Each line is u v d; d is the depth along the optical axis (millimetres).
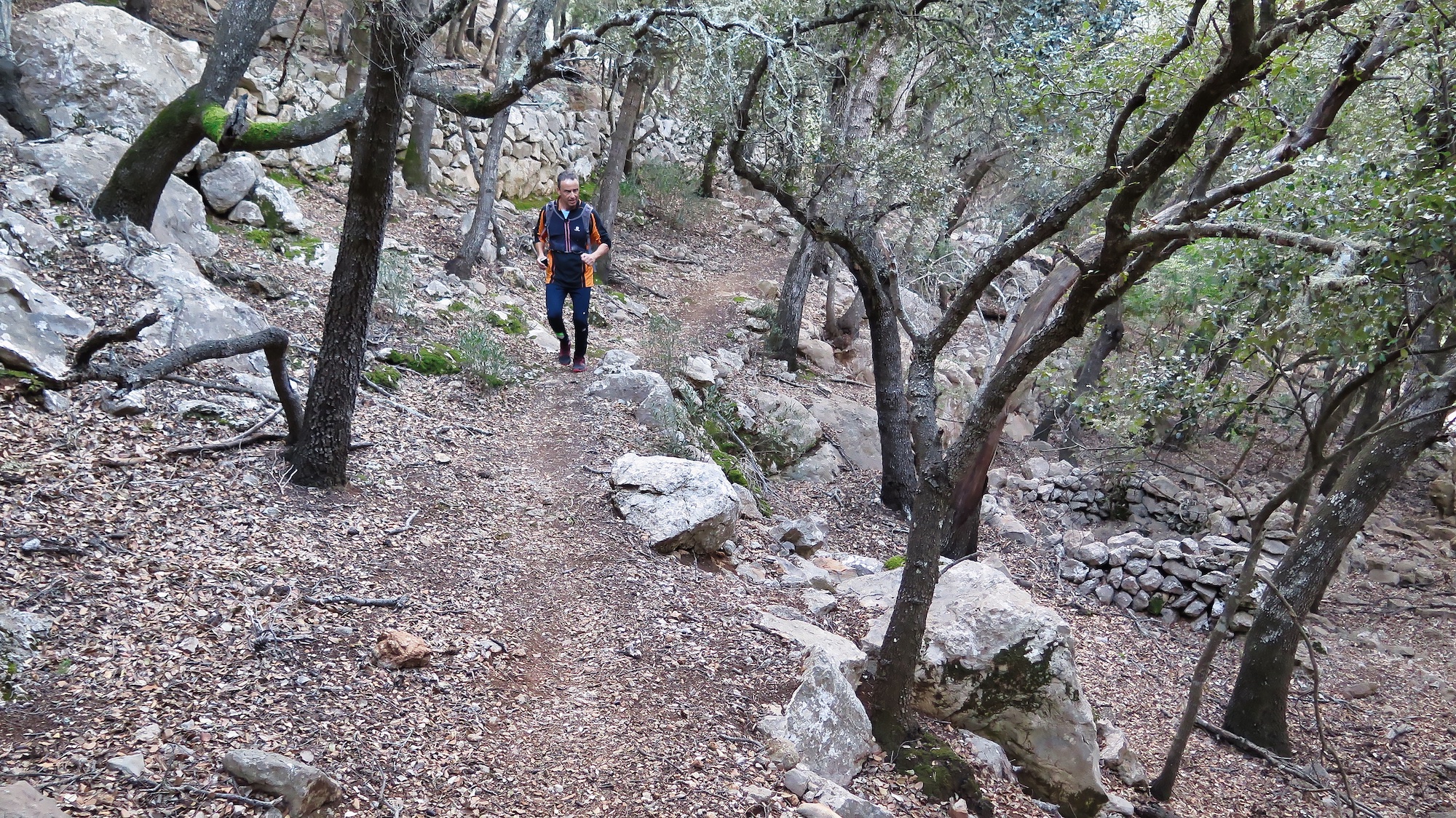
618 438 7836
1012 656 5141
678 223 18938
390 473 5961
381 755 3383
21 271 5590
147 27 8852
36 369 4953
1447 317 4480
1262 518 5367
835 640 5270
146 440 5047
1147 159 3727
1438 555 12305
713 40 5973
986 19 8320
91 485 4441
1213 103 3535
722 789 3723
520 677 4258
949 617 5375
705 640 4902
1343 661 9016
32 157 7094
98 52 8203
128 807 2705
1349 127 6574
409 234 11742
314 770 2982
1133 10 7031
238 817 2783
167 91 8727
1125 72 6289
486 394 8133
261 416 5789
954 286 12406
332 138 12367
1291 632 6883
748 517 7891
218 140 6285
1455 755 7230
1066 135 8078
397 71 4707
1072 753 5055
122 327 5809
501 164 15648
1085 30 6816
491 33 19516
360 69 12633
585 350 9352
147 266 6492
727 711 4277
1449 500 13883
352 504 5344
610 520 6246
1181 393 6207
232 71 7168
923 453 6234
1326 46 6055
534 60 4938
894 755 4547
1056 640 5152
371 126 4844
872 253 9086
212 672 3490
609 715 4102
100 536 4078
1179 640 8648
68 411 4969
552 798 3477
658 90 19656
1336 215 4645
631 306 13172
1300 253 4449
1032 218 10000
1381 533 12969
